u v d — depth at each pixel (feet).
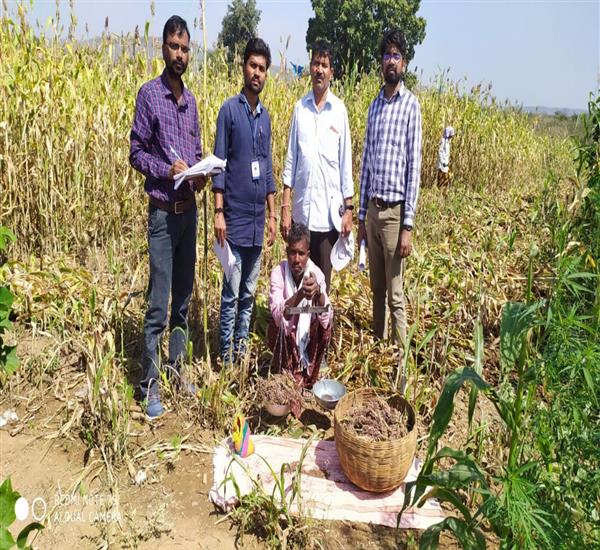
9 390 11.80
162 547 8.54
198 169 10.16
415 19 107.34
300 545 8.69
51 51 20.44
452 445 11.44
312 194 13.48
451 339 14.87
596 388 7.11
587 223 13.78
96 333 10.81
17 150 17.54
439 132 37.04
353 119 32.63
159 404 11.64
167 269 11.21
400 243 13.11
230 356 12.42
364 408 10.43
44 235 18.39
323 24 106.83
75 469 10.05
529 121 47.09
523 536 6.49
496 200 33.01
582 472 7.65
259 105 12.16
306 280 11.62
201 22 17.22
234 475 9.87
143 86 10.69
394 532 9.03
